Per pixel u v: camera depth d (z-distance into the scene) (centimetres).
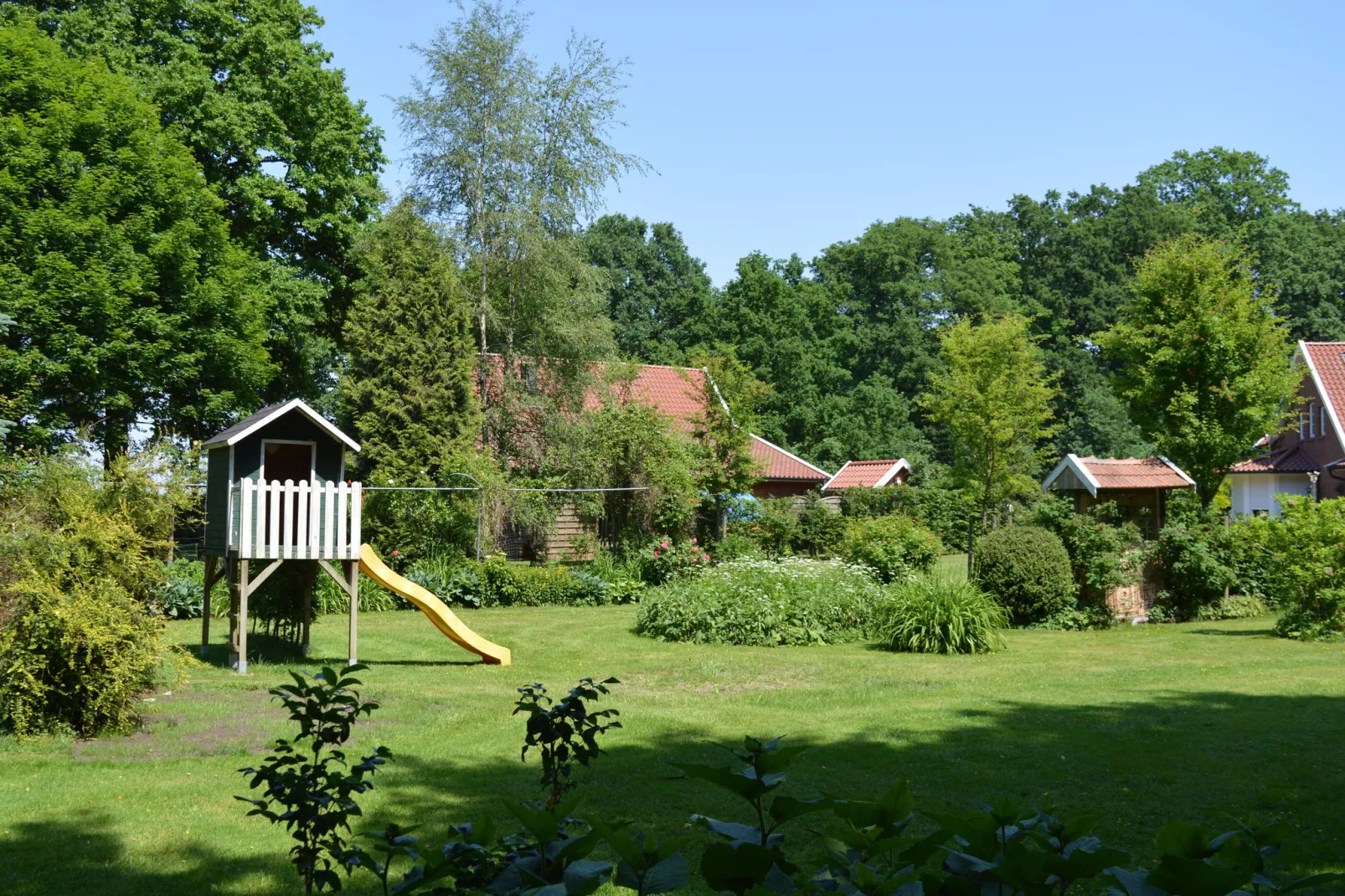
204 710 1038
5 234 2220
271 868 596
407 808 711
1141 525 3256
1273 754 862
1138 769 817
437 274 2558
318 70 2886
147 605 1011
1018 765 835
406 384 2455
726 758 866
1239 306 2819
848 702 1145
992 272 5825
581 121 2795
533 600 2281
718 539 2830
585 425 2698
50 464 1122
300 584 1545
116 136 2433
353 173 3036
